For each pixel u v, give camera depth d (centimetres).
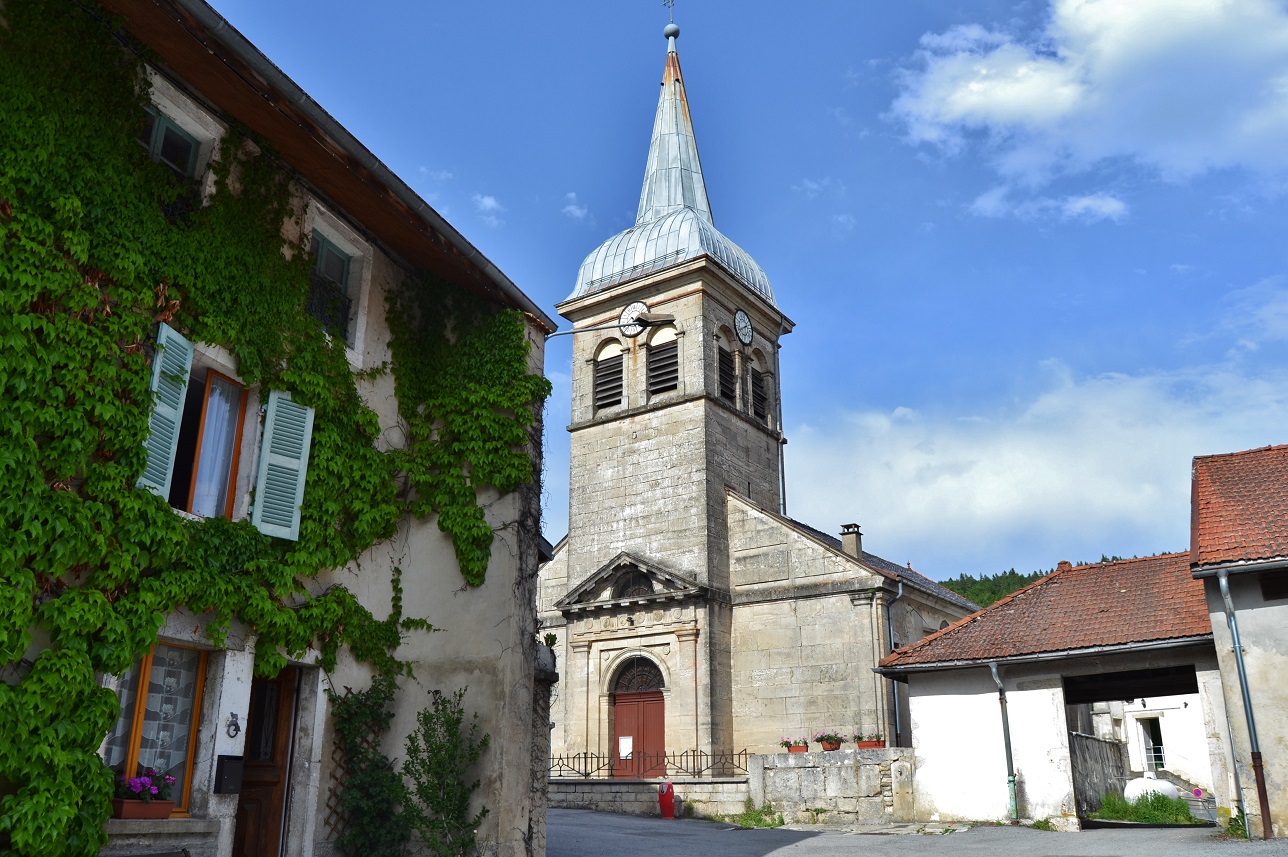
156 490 991
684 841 1875
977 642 2077
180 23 985
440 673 1276
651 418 3478
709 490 3294
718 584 3216
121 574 936
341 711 1207
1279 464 1795
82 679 881
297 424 1185
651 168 4119
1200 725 3984
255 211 1169
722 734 3064
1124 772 2856
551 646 1472
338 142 1140
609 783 2659
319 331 1237
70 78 955
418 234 1302
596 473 3547
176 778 1022
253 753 1144
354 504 1252
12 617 825
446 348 1406
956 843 1700
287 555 1148
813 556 3133
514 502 1320
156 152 1084
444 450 1359
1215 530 1641
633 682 3253
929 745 2062
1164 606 1956
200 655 1062
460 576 1308
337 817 1191
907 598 3195
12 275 875
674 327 3556
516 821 1214
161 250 1035
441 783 1205
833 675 2991
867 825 2092
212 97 1116
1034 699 1975
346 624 1218
